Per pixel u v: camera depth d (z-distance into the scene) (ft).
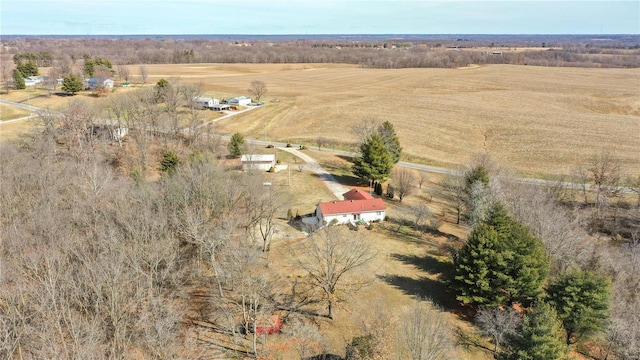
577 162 315.78
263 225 189.88
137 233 123.95
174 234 147.13
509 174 247.70
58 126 274.77
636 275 149.38
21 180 172.04
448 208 238.48
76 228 138.00
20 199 160.97
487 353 124.67
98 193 155.94
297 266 158.10
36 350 94.07
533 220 166.09
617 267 149.79
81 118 276.21
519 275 136.67
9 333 93.76
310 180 263.49
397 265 167.94
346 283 151.53
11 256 120.67
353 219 204.03
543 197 200.54
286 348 121.08
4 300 106.01
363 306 140.97
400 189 244.01
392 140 300.40
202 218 142.00
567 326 125.49
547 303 119.96
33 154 226.79
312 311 136.87
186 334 118.01
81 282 108.37
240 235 159.74
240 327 126.93
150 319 110.32
